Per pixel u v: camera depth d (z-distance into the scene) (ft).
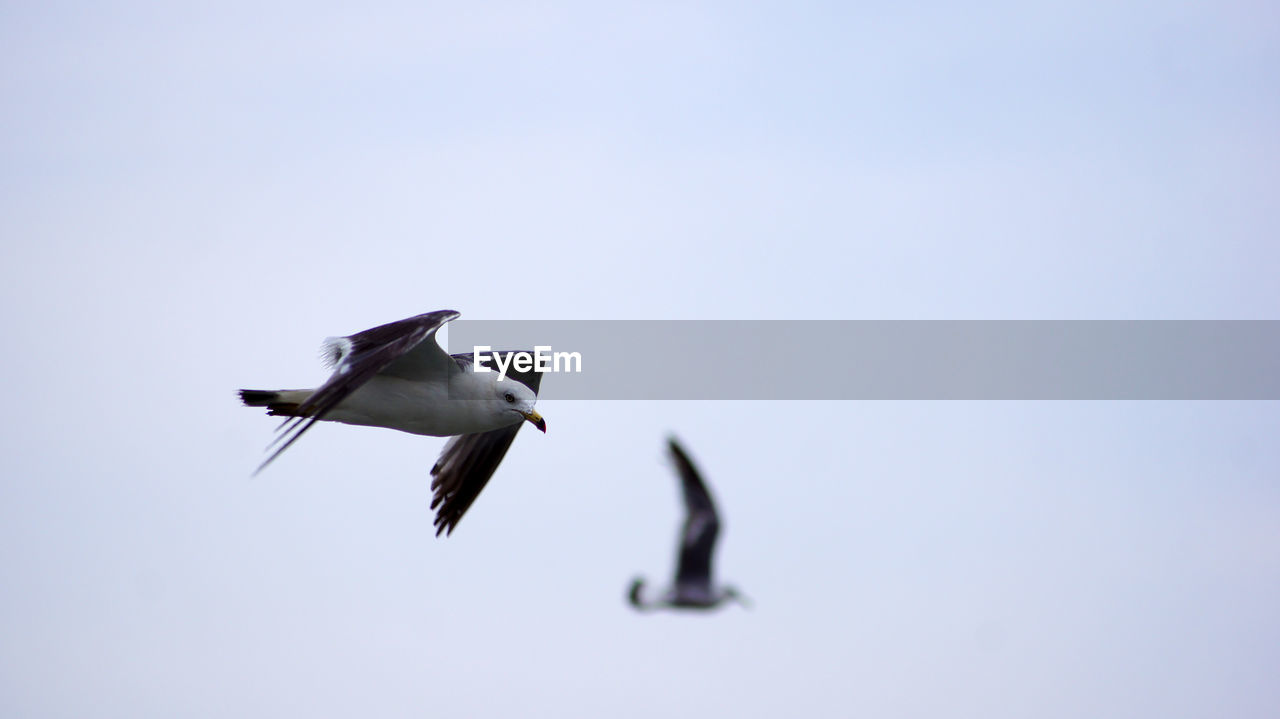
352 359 45.03
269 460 40.40
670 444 46.80
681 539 45.34
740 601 44.83
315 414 42.24
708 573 44.91
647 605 44.52
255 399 48.80
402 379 50.19
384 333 46.55
